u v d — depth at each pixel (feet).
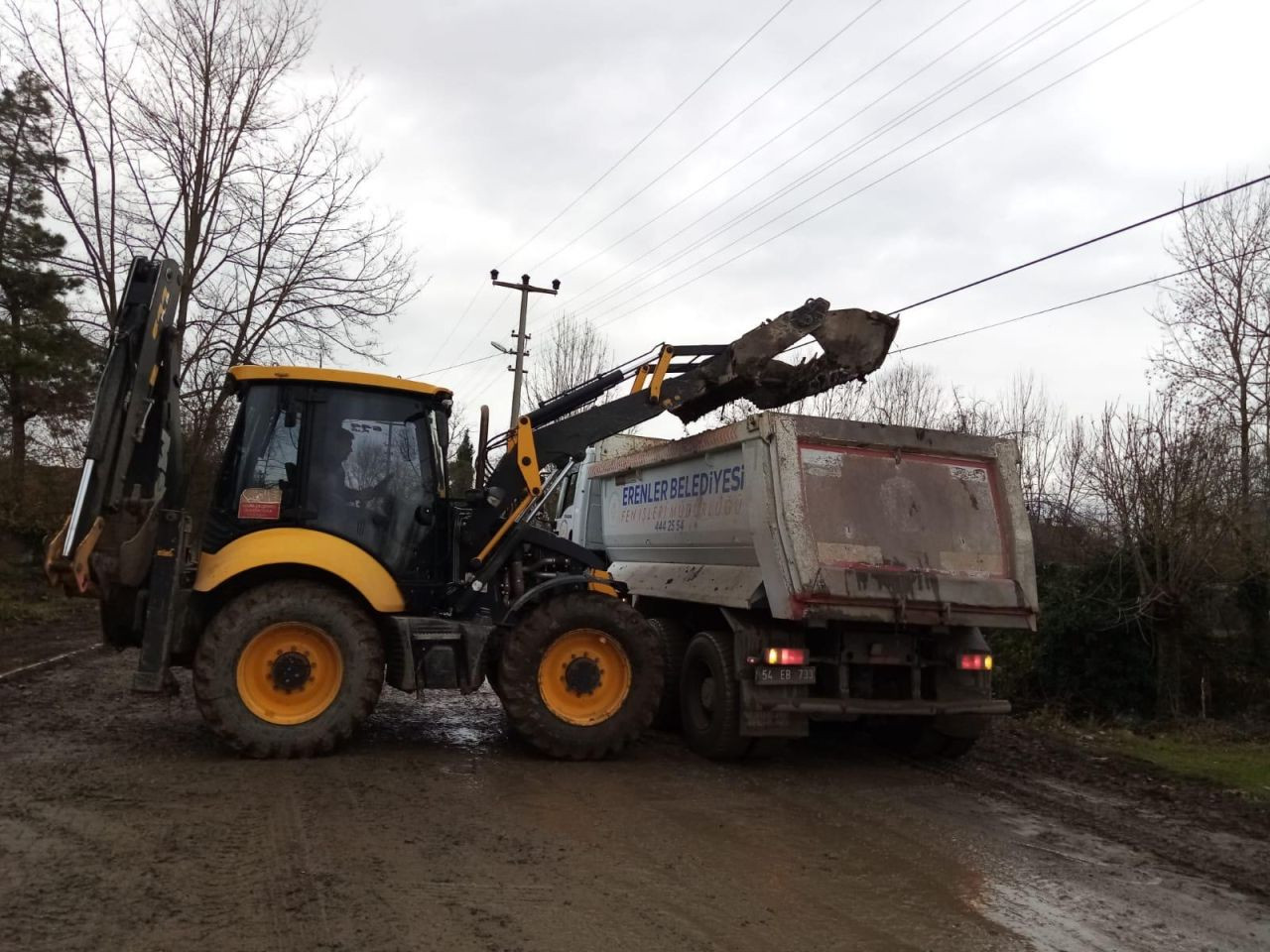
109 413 20.86
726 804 19.29
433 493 23.47
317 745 20.94
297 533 22.07
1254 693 34.42
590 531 38.60
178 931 11.87
